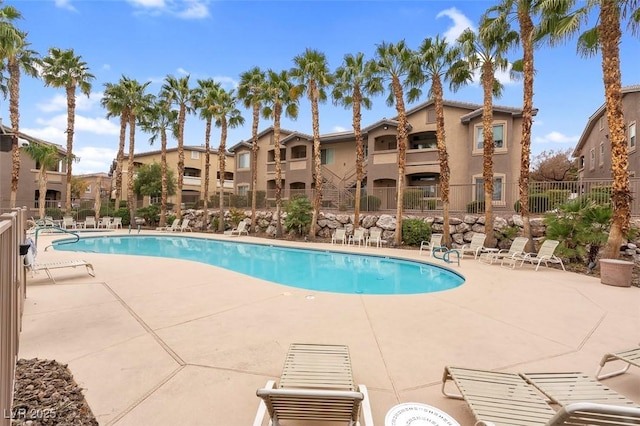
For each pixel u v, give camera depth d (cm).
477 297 657
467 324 498
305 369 302
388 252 1389
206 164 2475
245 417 271
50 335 437
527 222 1168
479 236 1255
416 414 255
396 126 2273
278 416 246
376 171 2358
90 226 2539
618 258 863
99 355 379
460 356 388
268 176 3006
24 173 2753
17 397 290
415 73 1528
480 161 2025
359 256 1382
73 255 1138
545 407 248
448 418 252
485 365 366
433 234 1520
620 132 869
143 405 285
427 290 895
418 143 2369
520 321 514
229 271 876
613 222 876
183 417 270
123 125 2642
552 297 660
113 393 302
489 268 1016
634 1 862
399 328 478
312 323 495
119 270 881
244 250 1627
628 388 328
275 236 1994
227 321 499
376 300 626
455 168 2147
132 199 2541
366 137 2552
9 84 2042
